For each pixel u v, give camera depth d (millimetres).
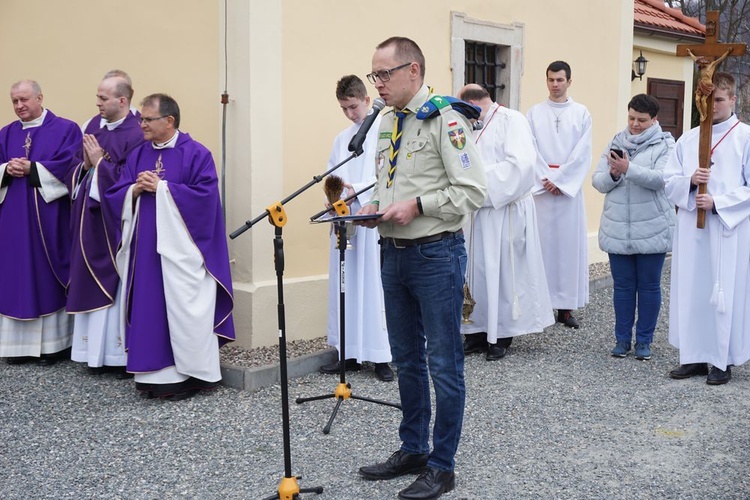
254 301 5672
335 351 5676
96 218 5355
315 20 6027
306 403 4855
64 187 5742
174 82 6035
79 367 5707
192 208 4922
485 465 3953
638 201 5758
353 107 5324
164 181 4906
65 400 4965
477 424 4516
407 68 3402
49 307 5738
